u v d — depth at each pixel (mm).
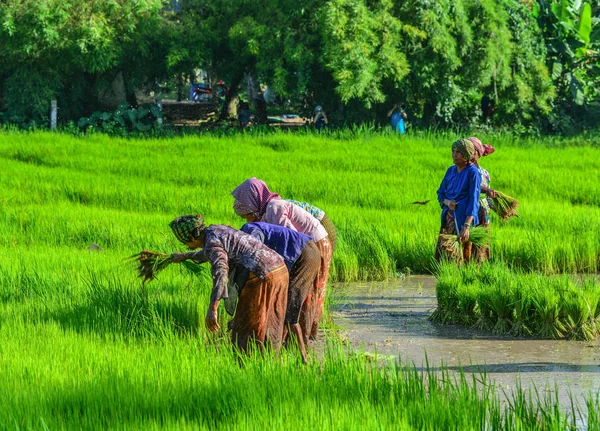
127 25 38250
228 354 8516
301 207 10062
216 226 8711
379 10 37125
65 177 24953
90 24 37219
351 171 27156
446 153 30516
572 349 10328
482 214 13773
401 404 6703
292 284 9102
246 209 9859
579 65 44000
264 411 6508
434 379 7426
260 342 8664
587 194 23438
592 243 15891
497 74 39594
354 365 7762
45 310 10539
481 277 12289
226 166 26984
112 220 18828
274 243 9016
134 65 40875
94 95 41438
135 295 11062
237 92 43750
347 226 17125
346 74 35781
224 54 41875
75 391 7047
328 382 7355
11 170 25781
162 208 21219
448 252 13070
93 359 8273
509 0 40688
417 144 32656
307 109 41031
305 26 38188
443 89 38531
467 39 38250
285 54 37781
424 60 37875
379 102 39125
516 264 15492
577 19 43500
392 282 14719
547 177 25016
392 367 7781
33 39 37219
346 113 40188
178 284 12141
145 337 9312
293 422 6293
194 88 56500
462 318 11672
